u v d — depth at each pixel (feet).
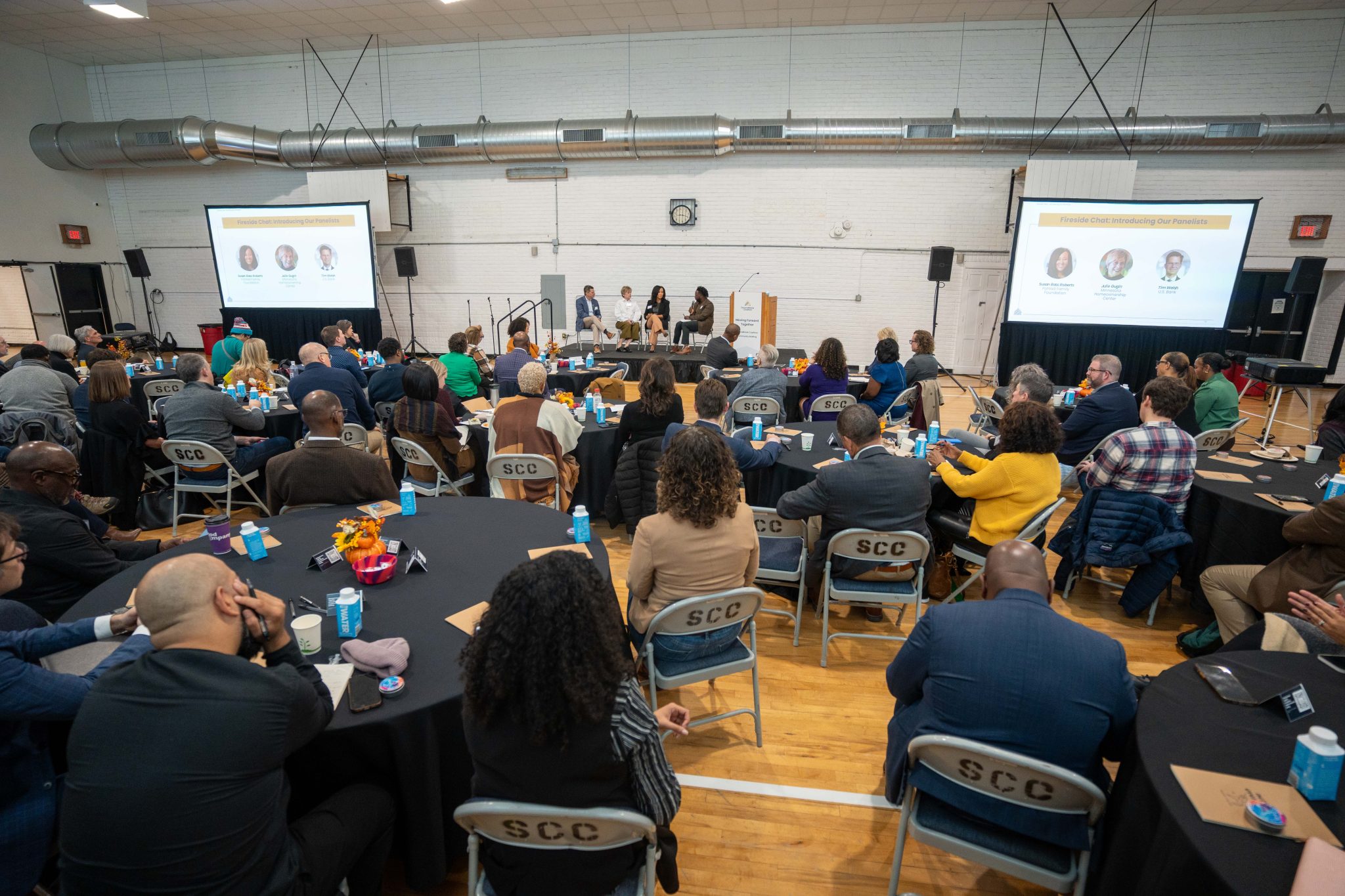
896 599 8.66
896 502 8.62
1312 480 10.87
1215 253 25.39
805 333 34.27
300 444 9.40
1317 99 28.32
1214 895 3.45
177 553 7.41
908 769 5.11
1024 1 27.30
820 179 32.48
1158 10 27.86
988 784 4.55
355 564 6.66
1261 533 9.66
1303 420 25.20
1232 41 28.37
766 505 12.09
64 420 14.05
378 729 4.76
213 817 3.66
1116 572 12.68
